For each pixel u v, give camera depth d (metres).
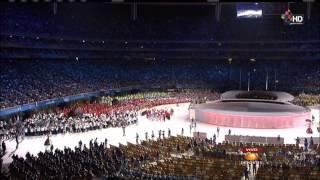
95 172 44.53
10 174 43.28
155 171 44.09
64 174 42.28
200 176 42.53
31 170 43.25
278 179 42.19
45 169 43.44
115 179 41.88
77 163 45.84
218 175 43.03
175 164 47.31
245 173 44.28
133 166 47.88
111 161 48.31
